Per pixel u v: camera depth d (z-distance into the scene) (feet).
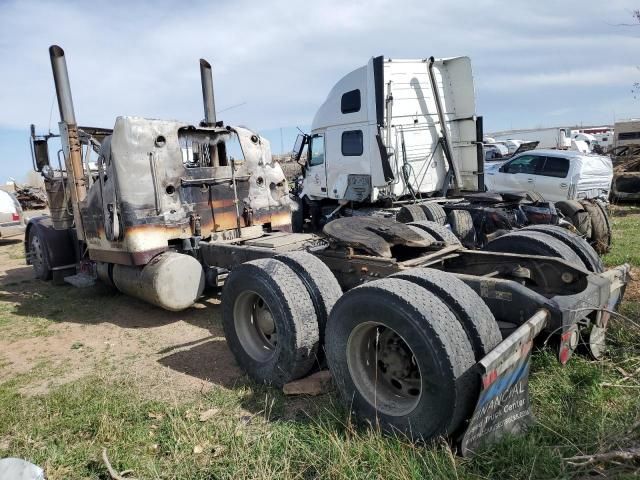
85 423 12.05
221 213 21.59
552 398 11.17
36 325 20.67
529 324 9.99
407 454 9.44
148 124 19.42
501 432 9.71
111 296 24.52
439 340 9.16
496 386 9.18
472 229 27.20
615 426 9.80
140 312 21.65
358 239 13.87
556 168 38.73
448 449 9.05
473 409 9.41
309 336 12.57
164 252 19.84
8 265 35.42
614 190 51.96
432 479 8.71
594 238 27.50
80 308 22.81
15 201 44.80
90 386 14.28
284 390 12.68
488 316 10.05
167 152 19.92
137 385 14.24
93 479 9.94
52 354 17.33
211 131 21.36
